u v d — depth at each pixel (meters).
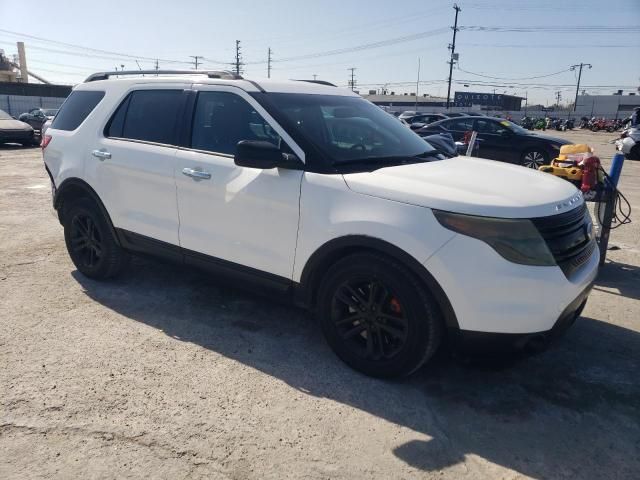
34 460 2.58
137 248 4.49
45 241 6.22
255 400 3.12
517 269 2.85
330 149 3.54
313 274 3.47
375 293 3.24
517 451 2.73
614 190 5.26
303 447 2.72
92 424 2.86
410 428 2.90
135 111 4.52
